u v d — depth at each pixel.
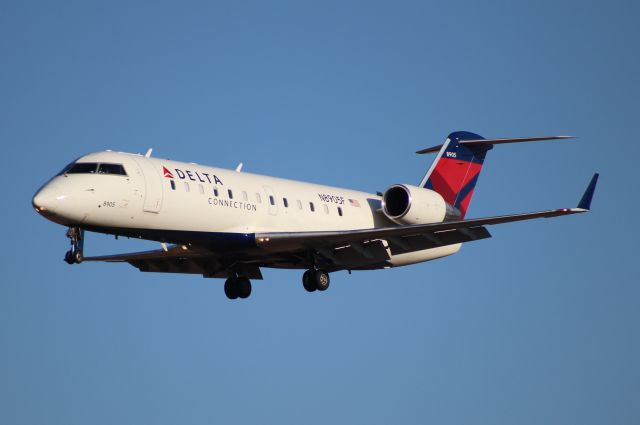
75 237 88.50
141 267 109.38
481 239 99.88
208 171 96.44
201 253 99.44
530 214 92.44
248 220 97.12
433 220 112.12
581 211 90.38
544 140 112.19
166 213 90.69
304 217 103.12
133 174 89.38
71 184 86.75
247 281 107.88
